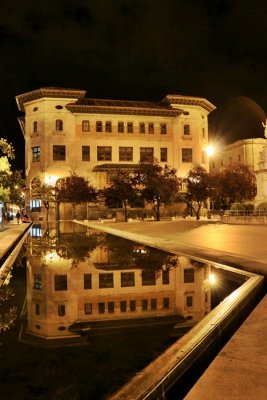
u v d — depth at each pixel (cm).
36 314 627
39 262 1252
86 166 6512
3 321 584
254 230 2458
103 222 4741
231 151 9206
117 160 6625
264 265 902
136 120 6719
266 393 295
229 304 541
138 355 426
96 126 6575
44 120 6419
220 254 1166
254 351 382
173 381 329
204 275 957
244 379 319
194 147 6931
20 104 6919
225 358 365
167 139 6819
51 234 2753
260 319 497
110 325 557
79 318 599
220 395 292
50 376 371
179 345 416
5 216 5291
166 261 1209
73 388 344
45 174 6356
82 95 6550
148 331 523
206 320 501
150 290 809
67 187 5759
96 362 405
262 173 3856
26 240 2188
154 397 296
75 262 1242
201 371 375
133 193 4909
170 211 6456
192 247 1434
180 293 774
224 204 6116
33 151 6581
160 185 4791
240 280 882
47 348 454
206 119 7406
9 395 333
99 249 1622
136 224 3722
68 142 6475
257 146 8619
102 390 341
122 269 1083
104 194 5072
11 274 1030
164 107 6875
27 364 403
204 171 5597
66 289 833
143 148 6738
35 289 835
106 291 808
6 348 453
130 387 315
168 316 606
